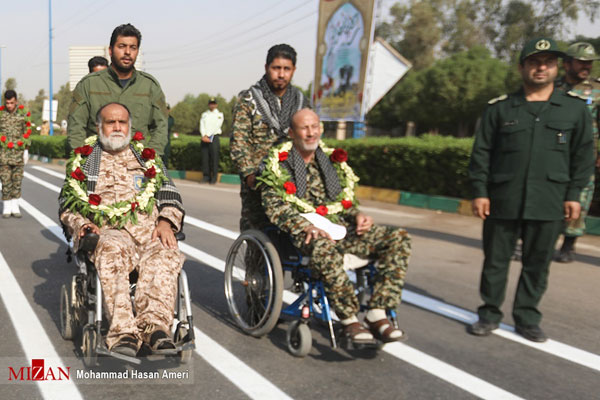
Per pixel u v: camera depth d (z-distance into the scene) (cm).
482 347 396
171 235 360
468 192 992
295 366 353
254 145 430
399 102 4822
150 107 498
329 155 404
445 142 1042
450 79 4491
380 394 318
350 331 340
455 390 327
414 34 5191
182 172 1689
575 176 395
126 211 369
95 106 481
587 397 325
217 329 416
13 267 574
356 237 380
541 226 399
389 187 1148
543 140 391
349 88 1845
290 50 430
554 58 385
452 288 540
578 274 604
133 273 356
